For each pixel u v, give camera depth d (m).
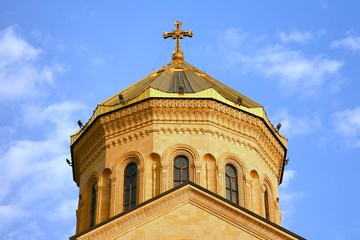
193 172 58.88
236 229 51.94
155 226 51.75
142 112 61.12
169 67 70.62
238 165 60.59
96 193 61.41
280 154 65.62
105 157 61.47
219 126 61.06
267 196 62.59
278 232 52.12
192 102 60.78
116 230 51.50
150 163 59.56
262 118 62.88
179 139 60.06
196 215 52.25
